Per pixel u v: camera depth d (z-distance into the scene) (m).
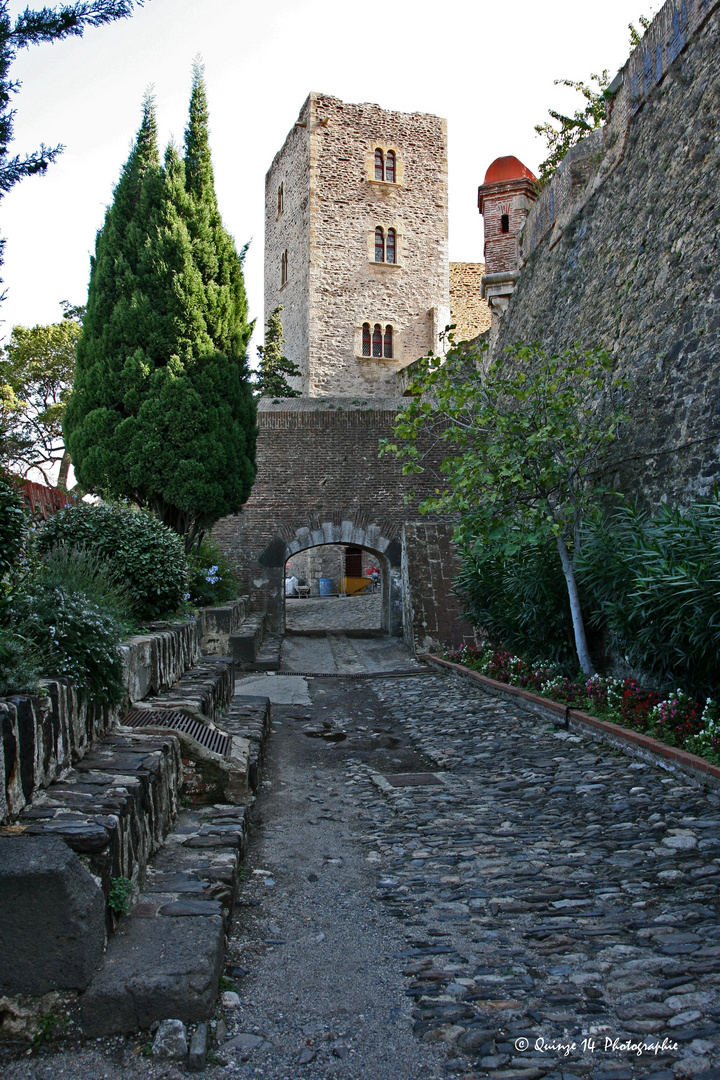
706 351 8.81
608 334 11.60
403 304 37.06
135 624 7.25
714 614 5.96
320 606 27.34
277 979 3.14
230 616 13.90
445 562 16.98
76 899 2.68
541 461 9.36
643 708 6.83
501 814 5.44
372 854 4.74
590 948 3.29
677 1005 2.79
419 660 14.84
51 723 3.62
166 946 2.91
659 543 7.23
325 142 36.00
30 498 9.25
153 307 12.99
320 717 10.12
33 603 4.14
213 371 13.22
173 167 13.23
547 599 9.84
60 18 4.45
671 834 4.64
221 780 5.08
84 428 12.75
